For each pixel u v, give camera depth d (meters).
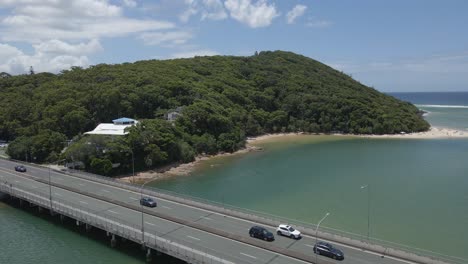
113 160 108.94
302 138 191.50
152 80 173.62
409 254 47.84
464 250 58.62
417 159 132.25
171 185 100.62
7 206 79.69
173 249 50.62
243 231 56.91
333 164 125.50
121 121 132.00
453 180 101.62
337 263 45.94
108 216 63.72
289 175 110.38
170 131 130.25
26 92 166.75
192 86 183.88
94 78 176.62
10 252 57.06
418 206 80.44
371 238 60.00
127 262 53.72
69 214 66.25
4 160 117.50
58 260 54.34
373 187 95.88
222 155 144.38
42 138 119.69
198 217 63.50
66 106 138.62
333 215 75.06
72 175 96.56
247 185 100.00
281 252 49.25
